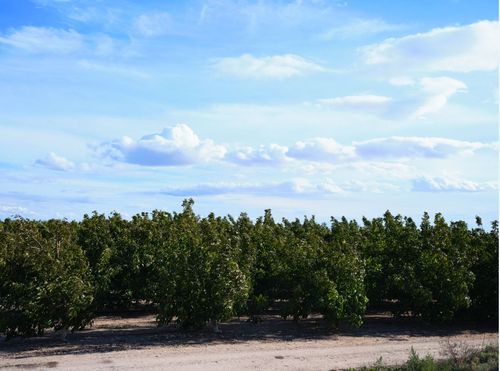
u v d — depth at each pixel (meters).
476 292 19.48
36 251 15.25
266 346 14.80
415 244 19.48
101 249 19.77
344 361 13.09
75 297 14.83
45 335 16.36
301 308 17.59
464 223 20.61
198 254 16.61
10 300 14.84
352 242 20.78
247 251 19.12
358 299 17.34
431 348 14.91
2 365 12.41
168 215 23.67
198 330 17.02
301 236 24.67
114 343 15.02
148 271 20.22
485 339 16.58
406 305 18.98
